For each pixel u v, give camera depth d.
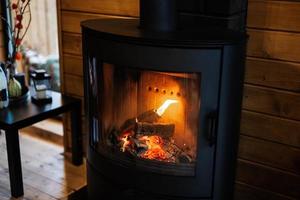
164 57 1.44
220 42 1.42
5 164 2.37
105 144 1.79
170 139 1.68
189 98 1.57
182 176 1.58
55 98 2.30
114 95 1.73
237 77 1.52
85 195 2.09
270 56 1.71
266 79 1.75
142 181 1.63
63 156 2.48
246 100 1.82
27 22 2.90
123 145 1.74
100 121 1.81
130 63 1.50
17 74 2.36
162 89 1.63
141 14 1.59
